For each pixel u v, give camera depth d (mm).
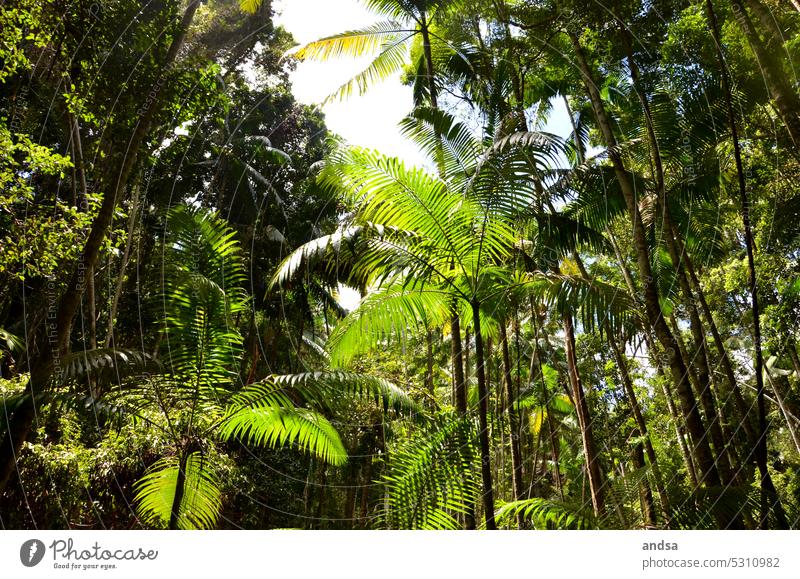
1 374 5414
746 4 4879
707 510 3439
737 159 4145
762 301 6199
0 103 5105
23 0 4332
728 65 5527
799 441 9242
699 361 5371
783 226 5805
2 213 4605
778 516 3422
